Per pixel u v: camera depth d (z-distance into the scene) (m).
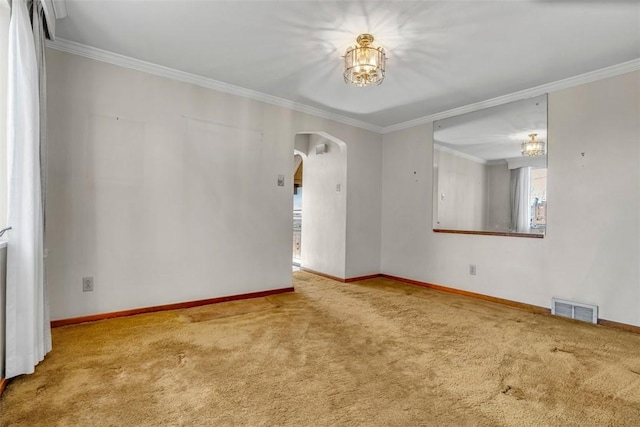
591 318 2.92
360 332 2.62
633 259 2.73
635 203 2.72
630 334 2.64
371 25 2.27
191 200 3.23
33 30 1.97
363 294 3.85
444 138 4.12
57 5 2.07
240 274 3.55
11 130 1.73
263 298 3.61
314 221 5.12
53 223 2.59
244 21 2.26
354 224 4.61
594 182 2.93
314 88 3.44
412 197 4.50
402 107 3.97
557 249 3.16
